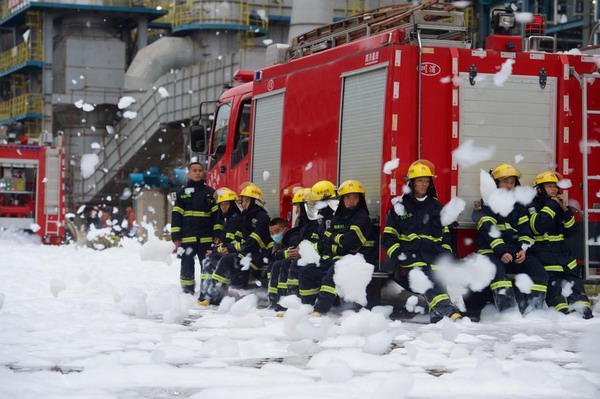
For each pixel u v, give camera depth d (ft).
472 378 19.95
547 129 34.99
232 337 27.63
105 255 70.95
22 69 167.02
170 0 160.35
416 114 33.65
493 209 32.27
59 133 92.99
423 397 18.61
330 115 36.96
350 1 131.34
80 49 155.74
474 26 102.78
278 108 41.42
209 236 42.04
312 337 26.23
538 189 34.32
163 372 20.83
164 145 134.92
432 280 31.68
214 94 115.24
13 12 168.86
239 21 147.13
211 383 19.93
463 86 34.09
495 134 34.40
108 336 27.30
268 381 20.02
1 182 91.30
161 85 128.57
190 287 42.14
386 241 32.24
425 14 34.55
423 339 25.89
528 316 32.91
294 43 42.98
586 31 74.08
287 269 35.73
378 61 34.22
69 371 21.75
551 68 35.04
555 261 33.73
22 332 27.94
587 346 25.26
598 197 35.99
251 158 43.57
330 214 34.55
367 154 34.50
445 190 33.76
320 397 18.04
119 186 143.43
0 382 19.61
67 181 132.26
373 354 23.36
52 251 76.43
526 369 20.21
